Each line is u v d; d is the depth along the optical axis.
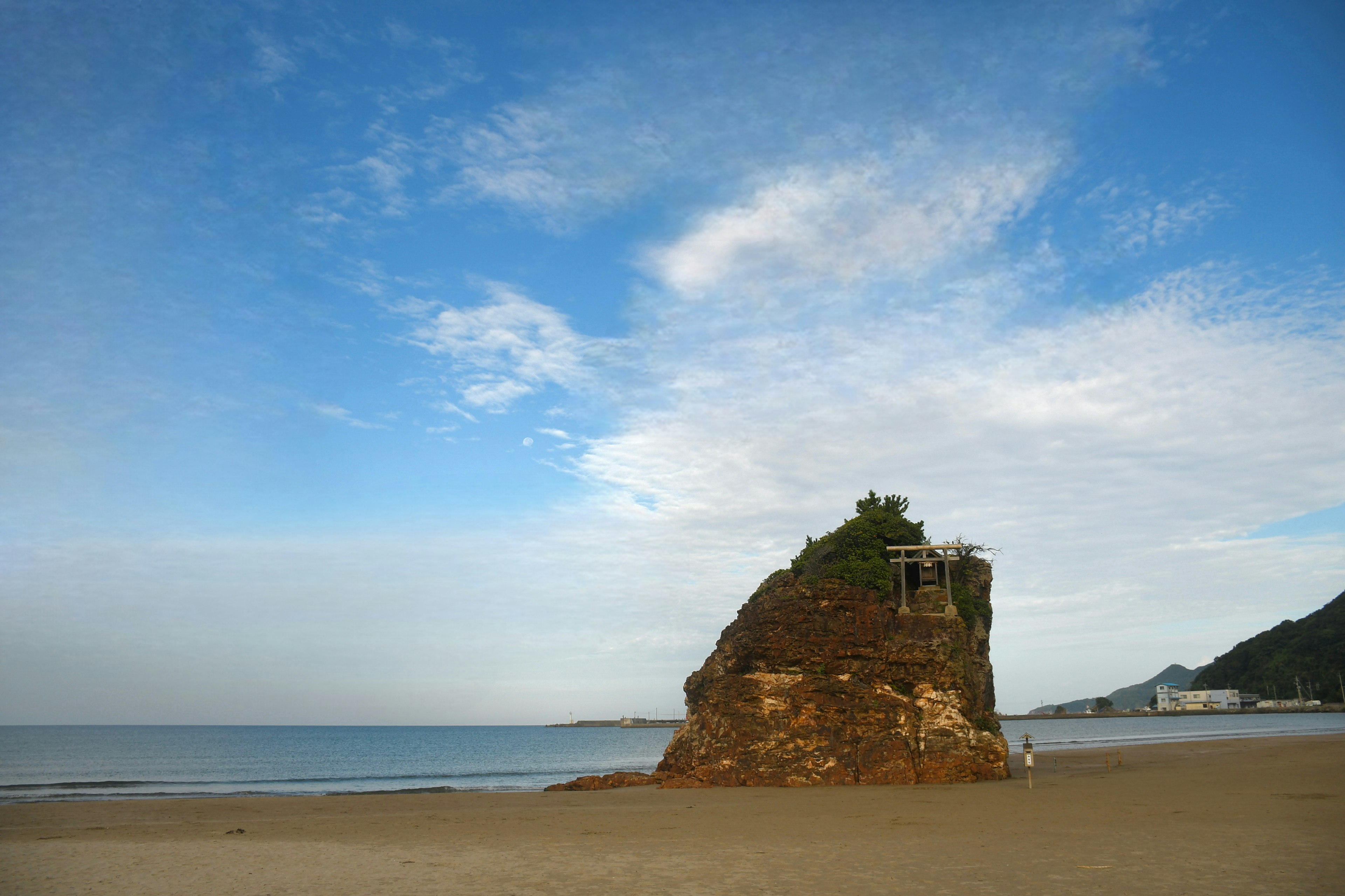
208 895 17.08
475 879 18.47
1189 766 51.50
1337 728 127.38
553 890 17.00
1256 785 37.09
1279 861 18.47
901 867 18.86
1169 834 23.03
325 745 177.38
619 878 18.25
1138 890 15.79
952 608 48.91
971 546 55.12
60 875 19.91
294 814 37.12
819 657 46.75
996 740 44.72
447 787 64.81
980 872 18.05
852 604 47.88
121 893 17.52
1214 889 15.69
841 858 20.38
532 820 31.23
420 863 21.05
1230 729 142.25
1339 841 21.23
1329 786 35.72
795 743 44.16
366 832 28.81
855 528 53.34
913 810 30.59
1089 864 18.59
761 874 18.39
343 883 18.30
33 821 34.91
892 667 45.84
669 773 50.91
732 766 44.66
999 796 34.81
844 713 44.38
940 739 43.47
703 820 29.52
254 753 136.50
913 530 54.25
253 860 22.05
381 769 96.06
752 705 45.78
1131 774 46.06
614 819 30.66
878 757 42.84
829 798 36.09
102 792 60.50
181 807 40.69
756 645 48.66
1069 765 57.03
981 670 53.50
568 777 79.62
